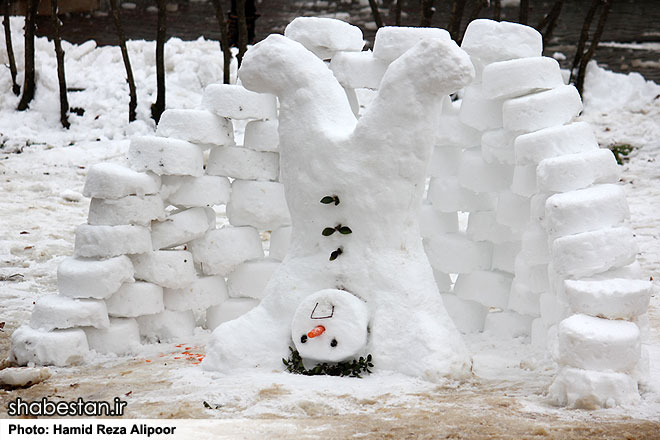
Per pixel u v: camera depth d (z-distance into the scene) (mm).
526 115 9062
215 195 10086
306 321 8305
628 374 7363
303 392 7617
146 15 30719
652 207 17188
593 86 23391
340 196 8492
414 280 8383
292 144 8648
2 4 26578
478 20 9773
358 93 21094
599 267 7719
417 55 8125
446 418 6855
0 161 19406
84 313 9203
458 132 10023
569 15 30688
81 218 16297
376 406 7289
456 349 8227
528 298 9570
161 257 9805
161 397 7648
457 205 10078
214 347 8492
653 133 21281
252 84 8828
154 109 21172
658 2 32969
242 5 20734
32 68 21891
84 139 20812
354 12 30266
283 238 10477
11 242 14469
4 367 9031
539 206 8703
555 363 8602
